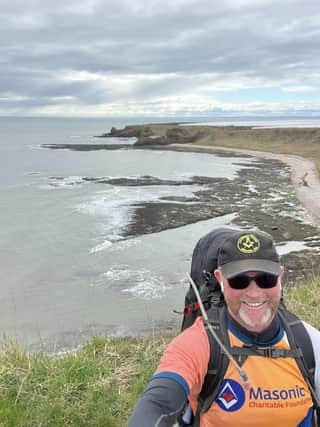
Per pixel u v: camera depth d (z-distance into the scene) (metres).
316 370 2.10
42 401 4.50
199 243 3.04
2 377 4.88
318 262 15.62
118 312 11.99
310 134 77.81
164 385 1.91
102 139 117.06
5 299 13.07
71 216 24.38
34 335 10.55
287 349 2.07
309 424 2.06
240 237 2.15
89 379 4.88
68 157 65.62
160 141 88.00
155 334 9.81
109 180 39.34
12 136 142.88
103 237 19.97
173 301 12.79
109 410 4.41
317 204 27.47
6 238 19.98
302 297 8.06
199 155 66.81
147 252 17.69
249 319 2.05
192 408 2.17
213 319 2.16
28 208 26.89
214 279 2.69
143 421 1.78
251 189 33.75
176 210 25.44
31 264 16.34
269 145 76.19
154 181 38.34
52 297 13.21
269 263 2.08
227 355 2.03
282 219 23.17
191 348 2.05
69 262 16.55
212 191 32.72
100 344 6.17
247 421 2.00
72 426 4.25
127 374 5.16
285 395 2.00
